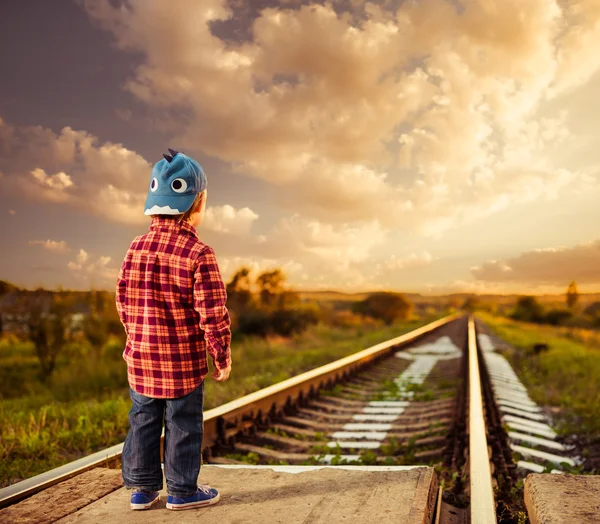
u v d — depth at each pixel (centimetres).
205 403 775
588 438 634
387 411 757
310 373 828
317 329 2336
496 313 8900
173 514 281
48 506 296
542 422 743
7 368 1377
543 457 553
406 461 514
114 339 1457
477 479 338
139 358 269
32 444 530
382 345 1458
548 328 4784
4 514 286
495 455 501
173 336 265
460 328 3409
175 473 277
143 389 269
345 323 3244
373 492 301
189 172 272
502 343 2312
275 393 668
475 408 528
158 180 271
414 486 308
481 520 284
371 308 4288
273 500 297
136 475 279
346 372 1051
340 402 826
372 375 1165
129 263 272
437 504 326
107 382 1179
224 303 265
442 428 624
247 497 303
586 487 298
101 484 329
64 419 660
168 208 268
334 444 580
